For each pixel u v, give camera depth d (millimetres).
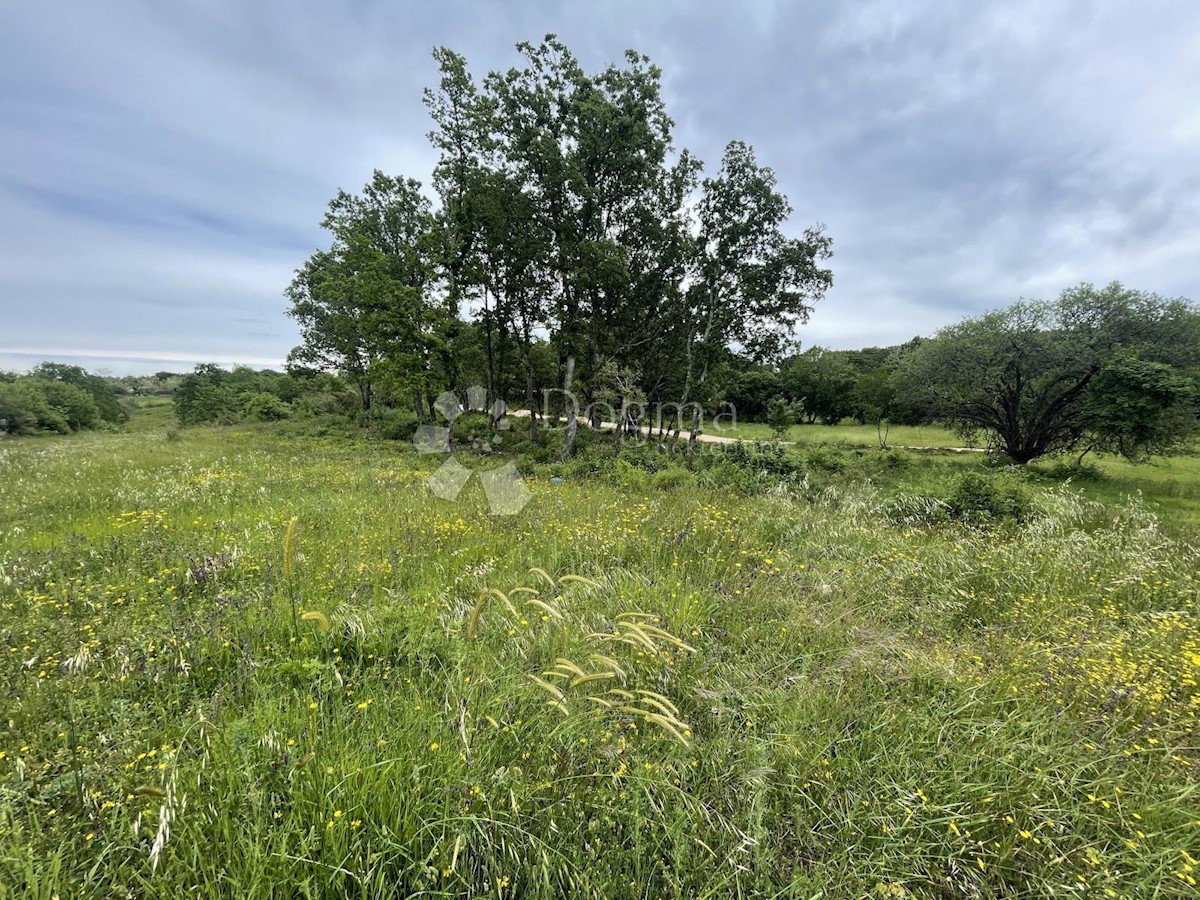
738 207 17750
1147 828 2012
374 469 12961
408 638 3262
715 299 18984
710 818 2045
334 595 4047
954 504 9070
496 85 17250
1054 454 21156
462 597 4242
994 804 2131
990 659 3471
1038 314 19453
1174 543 6648
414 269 21062
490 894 1658
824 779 2262
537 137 17000
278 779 1965
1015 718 2652
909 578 5145
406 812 1845
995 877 1911
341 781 1886
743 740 2453
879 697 2863
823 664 3254
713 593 4355
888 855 1917
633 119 16812
